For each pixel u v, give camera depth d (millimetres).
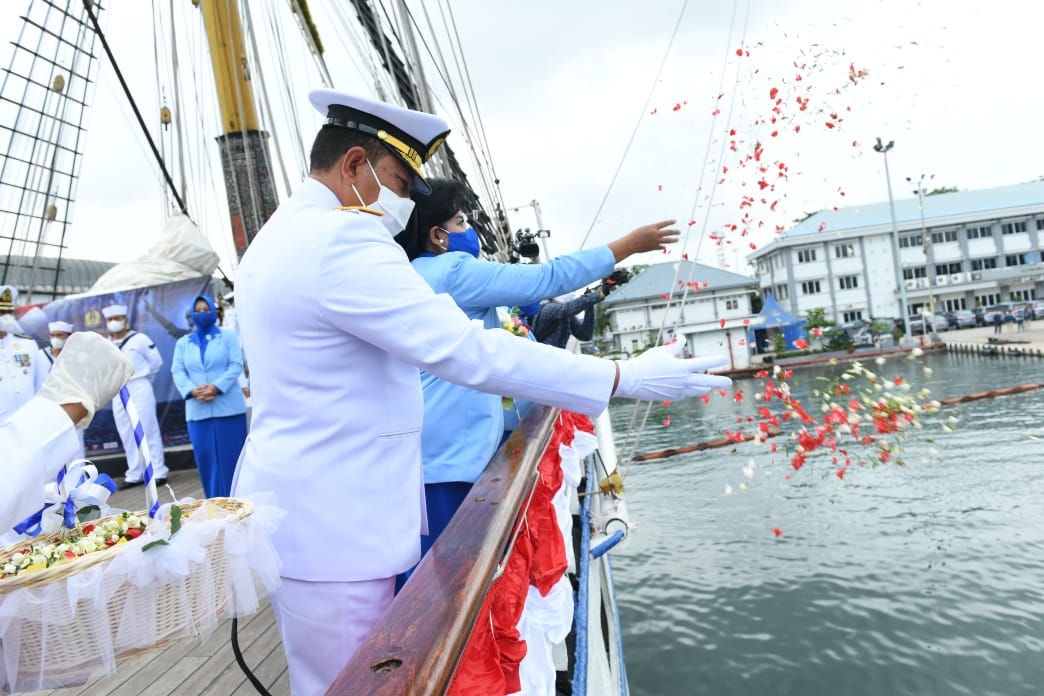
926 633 10016
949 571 11695
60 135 6512
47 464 1013
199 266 7258
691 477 19125
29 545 1266
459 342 1205
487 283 1966
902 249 53031
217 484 5059
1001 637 9570
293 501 1309
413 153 1477
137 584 1085
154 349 6551
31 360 4770
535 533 1850
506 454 1841
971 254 52875
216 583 1199
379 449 1347
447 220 2266
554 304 3678
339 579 1308
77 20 6355
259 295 1311
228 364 5082
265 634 2867
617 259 2000
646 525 15805
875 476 16984
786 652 10008
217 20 5434
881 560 12453
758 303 55219
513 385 1237
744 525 14953
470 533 1230
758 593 11797
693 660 10148
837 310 49812
